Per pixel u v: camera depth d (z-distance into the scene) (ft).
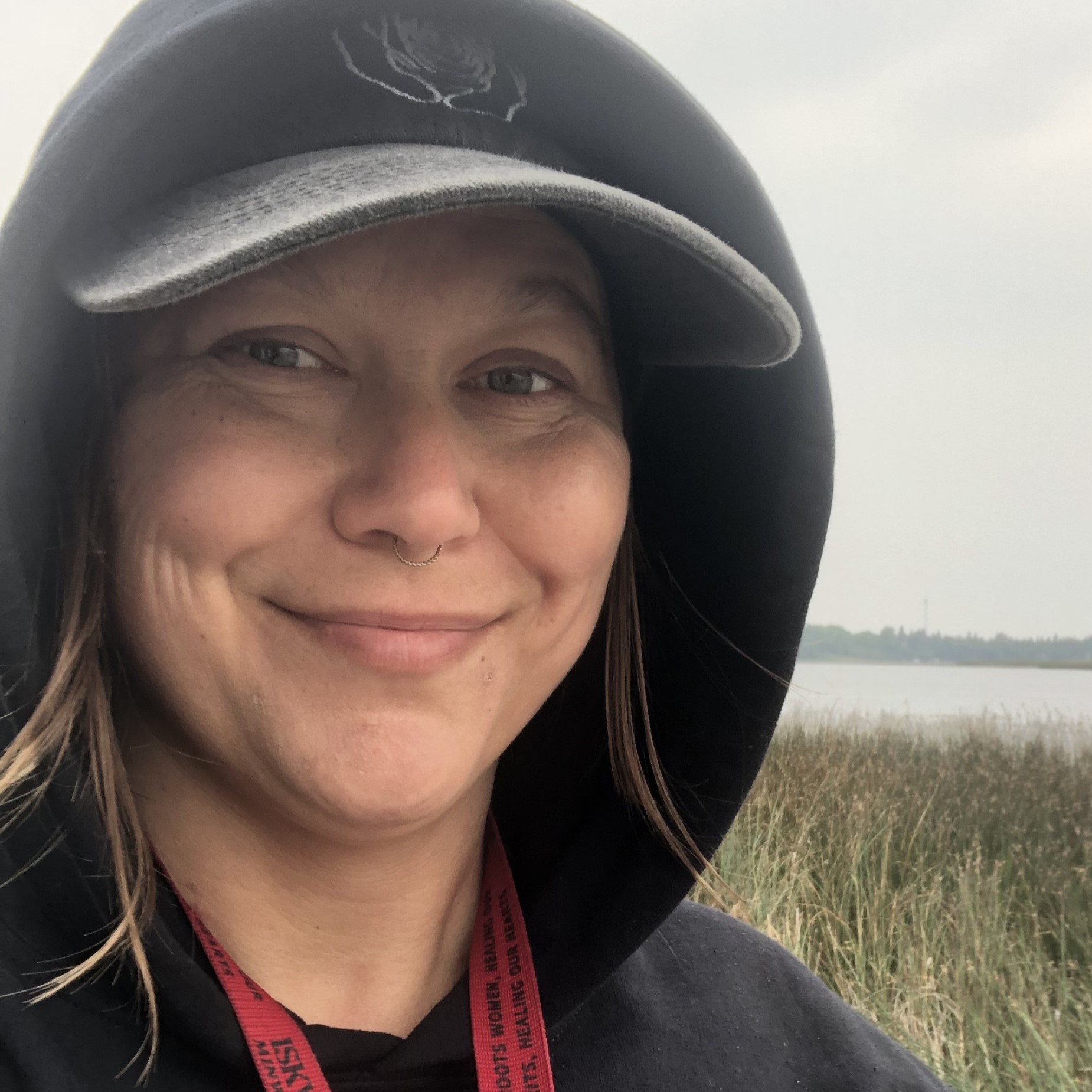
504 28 2.24
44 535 2.38
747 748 3.50
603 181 2.66
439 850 2.93
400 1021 2.90
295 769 2.32
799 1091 3.20
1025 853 11.73
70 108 2.37
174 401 2.32
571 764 3.73
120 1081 2.39
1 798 2.39
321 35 2.10
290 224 1.74
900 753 16.11
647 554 3.81
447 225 2.40
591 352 2.77
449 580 2.38
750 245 2.72
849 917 10.32
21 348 2.11
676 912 3.85
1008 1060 7.97
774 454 3.29
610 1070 3.03
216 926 2.70
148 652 2.41
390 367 2.36
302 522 2.28
